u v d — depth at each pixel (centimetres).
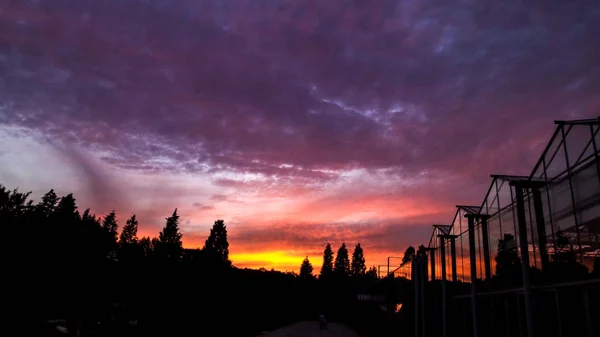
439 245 2408
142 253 3306
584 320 1109
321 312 7475
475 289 1869
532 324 1317
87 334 2408
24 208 2091
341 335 4259
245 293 3997
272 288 5931
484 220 1816
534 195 1362
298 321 7150
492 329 1705
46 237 2056
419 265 2833
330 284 7738
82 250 2317
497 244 1669
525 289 1359
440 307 2403
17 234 1934
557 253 1228
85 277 2344
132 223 6162
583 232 1111
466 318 2003
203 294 2853
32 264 1931
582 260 1110
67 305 2277
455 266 2159
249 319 3891
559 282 1206
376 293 4775
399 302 3512
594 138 1085
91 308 2547
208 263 3003
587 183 1102
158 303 2742
